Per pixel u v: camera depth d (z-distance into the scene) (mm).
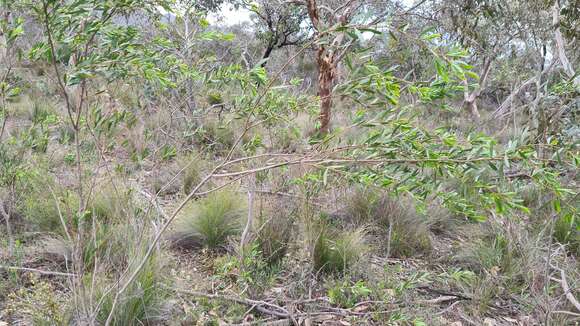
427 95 1382
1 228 3482
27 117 5504
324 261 3461
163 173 4691
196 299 2836
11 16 1447
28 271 2959
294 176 3586
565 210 2996
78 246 2037
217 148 5086
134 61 1456
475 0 5258
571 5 4609
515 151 1401
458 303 3314
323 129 3535
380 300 3008
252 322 2641
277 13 10703
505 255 3650
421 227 4172
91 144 4121
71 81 1376
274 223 3562
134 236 2865
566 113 3660
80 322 2129
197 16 1830
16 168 3262
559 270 3432
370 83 1386
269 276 3141
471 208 1527
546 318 2818
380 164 1538
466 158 1417
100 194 3488
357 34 1229
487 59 7488
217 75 1846
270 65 11148
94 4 1376
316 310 2951
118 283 2199
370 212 4293
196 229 3801
